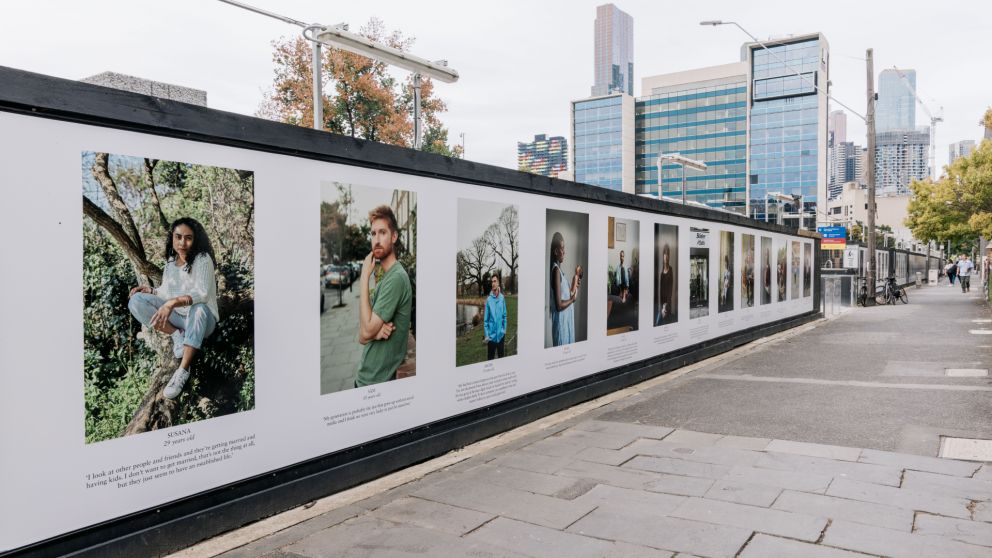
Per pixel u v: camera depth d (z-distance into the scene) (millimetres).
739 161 112438
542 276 7254
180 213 3842
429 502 4602
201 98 7590
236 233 4156
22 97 3129
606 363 8539
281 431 4461
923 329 15062
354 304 4988
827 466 5156
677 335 10500
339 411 4887
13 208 3141
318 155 4668
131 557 3604
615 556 3652
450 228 5934
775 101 108750
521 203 6879
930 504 4273
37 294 3230
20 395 3180
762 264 14320
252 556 3766
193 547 3885
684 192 13547
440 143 33000
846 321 17875
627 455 5664
